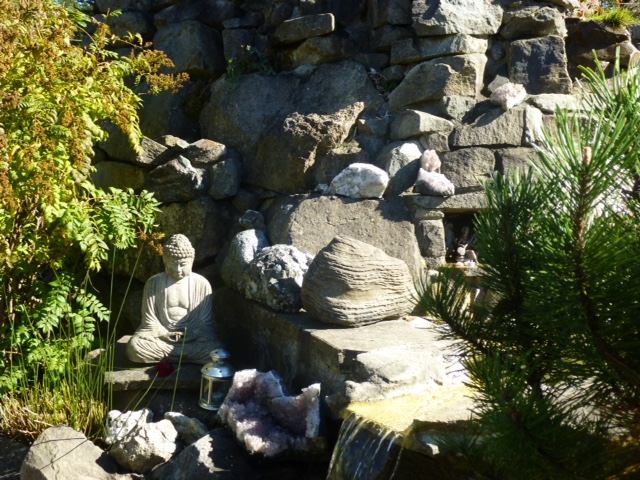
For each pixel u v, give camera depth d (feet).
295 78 20.52
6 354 17.08
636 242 6.22
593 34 19.16
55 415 15.29
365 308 15.25
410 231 17.71
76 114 15.55
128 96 16.98
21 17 14.71
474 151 18.07
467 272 16.51
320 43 20.10
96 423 15.16
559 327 6.66
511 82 18.89
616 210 6.73
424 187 17.69
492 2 19.19
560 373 6.89
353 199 18.24
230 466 12.97
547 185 6.81
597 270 6.09
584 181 6.08
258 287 16.56
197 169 19.62
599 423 6.64
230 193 19.58
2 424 15.61
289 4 21.07
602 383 6.66
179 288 16.19
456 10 18.83
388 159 18.43
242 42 21.54
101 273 21.13
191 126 21.54
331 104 19.49
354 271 15.25
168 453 13.94
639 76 6.98
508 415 6.11
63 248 16.94
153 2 23.49
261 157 19.71
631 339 6.25
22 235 16.71
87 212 16.48
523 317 6.98
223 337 18.04
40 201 15.33
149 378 15.34
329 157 18.94
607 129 6.24
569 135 6.37
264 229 18.95
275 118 19.98
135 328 20.31
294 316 16.02
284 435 13.25
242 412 13.79
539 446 6.09
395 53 19.53
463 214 18.57
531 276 6.81
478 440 7.48
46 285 18.74
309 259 16.89
